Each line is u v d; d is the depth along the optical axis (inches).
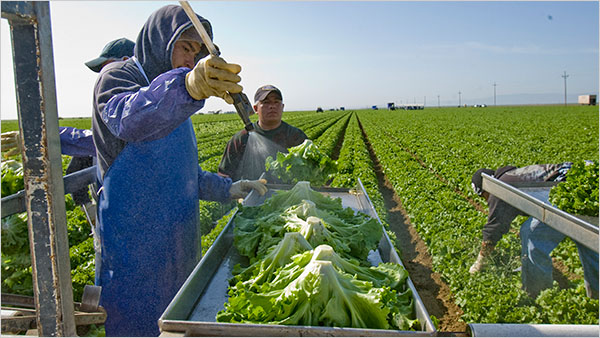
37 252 62.6
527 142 1087.0
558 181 202.2
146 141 103.0
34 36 58.6
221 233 114.9
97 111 102.6
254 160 237.6
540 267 218.4
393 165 657.0
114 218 105.1
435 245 302.0
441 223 343.3
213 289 91.6
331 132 1243.8
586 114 2655.0
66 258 64.7
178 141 111.1
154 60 106.6
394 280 85.1
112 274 107.1
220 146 926.4
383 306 69.9
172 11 104.5
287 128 245.3
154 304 108.7
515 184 197.6
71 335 65.6
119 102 91.8
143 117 89.0
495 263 250.5
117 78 99.6
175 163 109.2
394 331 62.1
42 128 60.1
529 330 66.0
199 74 83.7
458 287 245.9
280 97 235.9
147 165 103.9
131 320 107.7
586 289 207.6
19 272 155.7
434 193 461.7
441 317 237.1
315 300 72.6
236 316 73.1
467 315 222.5
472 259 272.1
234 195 146.0
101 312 95.3
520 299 217.8
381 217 346.6
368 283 77.1
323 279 74.0
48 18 59.7
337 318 70.7
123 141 106.3
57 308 64.0
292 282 76.2
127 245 105.7
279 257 91.4
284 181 180.1
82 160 151.3
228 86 83.4
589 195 189.2
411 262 312.3
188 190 114.4
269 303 73.7
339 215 128.0
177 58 107.6
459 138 1190.3
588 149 885.8
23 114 59.7
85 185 120.1
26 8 56.7
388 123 2062.0
